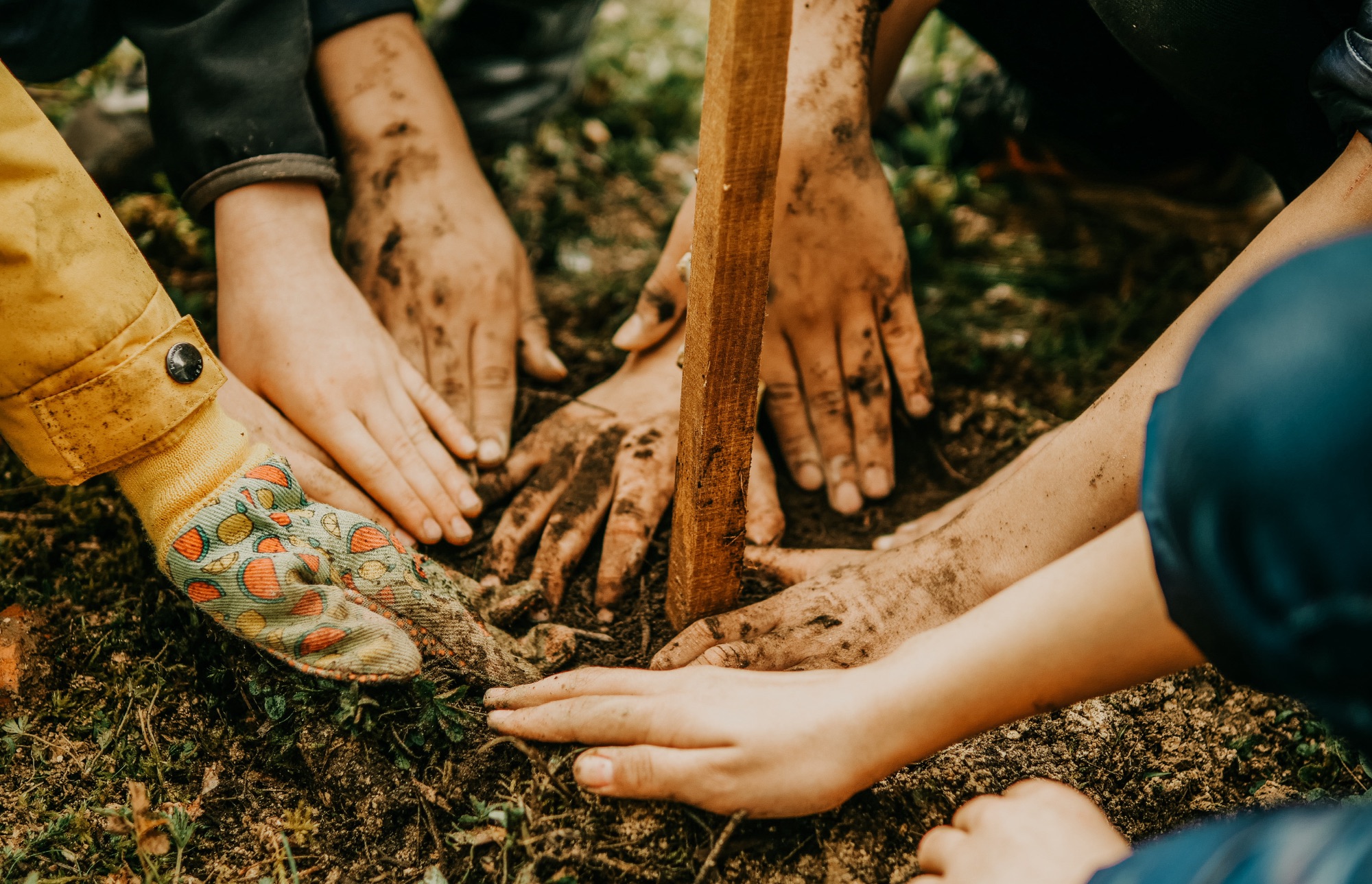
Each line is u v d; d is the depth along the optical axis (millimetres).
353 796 1099
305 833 1089
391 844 1086
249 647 1181
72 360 983
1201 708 1246
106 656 1238
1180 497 620
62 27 1398
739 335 968
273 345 1312
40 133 969
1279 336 535
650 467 1381
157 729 1175
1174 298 1929
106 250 1002
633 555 1323
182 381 1045
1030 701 872
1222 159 1869
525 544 1358
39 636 1242
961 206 2176
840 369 1526
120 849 1062
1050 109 1854
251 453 1138
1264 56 1258
